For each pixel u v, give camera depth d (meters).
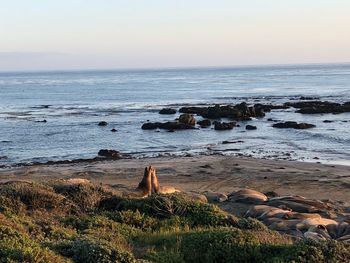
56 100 83.31
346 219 13.55
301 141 36.00
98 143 37.28
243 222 11.60
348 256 8.20
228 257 8.52
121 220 11.38
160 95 91.25
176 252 8.69
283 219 12.90
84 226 10.52
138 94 95.25
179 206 12.35
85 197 12.77
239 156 30.23
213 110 52.56
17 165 29.25
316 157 29.73
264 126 45.09
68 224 10.57
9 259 6.62
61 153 33.59
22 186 12.30
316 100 70.00
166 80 167.88
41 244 8.00
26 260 6.76
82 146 36.19
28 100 83.81
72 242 8.16
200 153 32.03
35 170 26.72
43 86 136.00
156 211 12.30
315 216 13.09
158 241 9.69
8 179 23.20
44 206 11.92
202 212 12.15
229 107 53.91
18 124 49.31
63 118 54.84
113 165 27.72
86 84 146.00
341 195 19.73
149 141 37.78
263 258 8.45
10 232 7.94
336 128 42.22
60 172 25.80
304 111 54.94
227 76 198.50
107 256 7.50
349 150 31.89
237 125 45.59
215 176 23.78
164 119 51.97
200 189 20.86
